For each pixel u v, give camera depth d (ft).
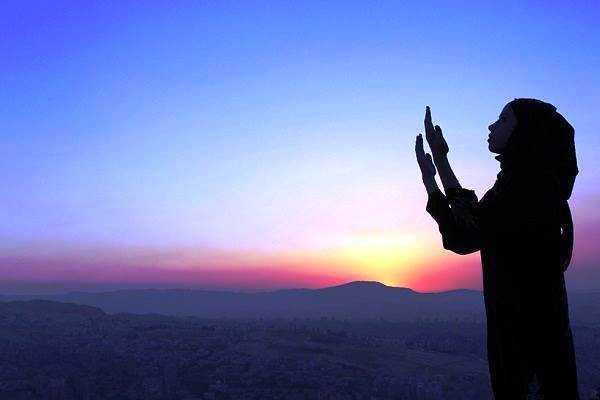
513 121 6.46
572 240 6.48
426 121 7.11
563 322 6.08
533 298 6.01
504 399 6.07
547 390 6.00
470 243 6.36
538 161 6.27
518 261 6.07
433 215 6.57
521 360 6.02
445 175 6.78
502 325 6.09
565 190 6.33
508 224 6.09
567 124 6.52
